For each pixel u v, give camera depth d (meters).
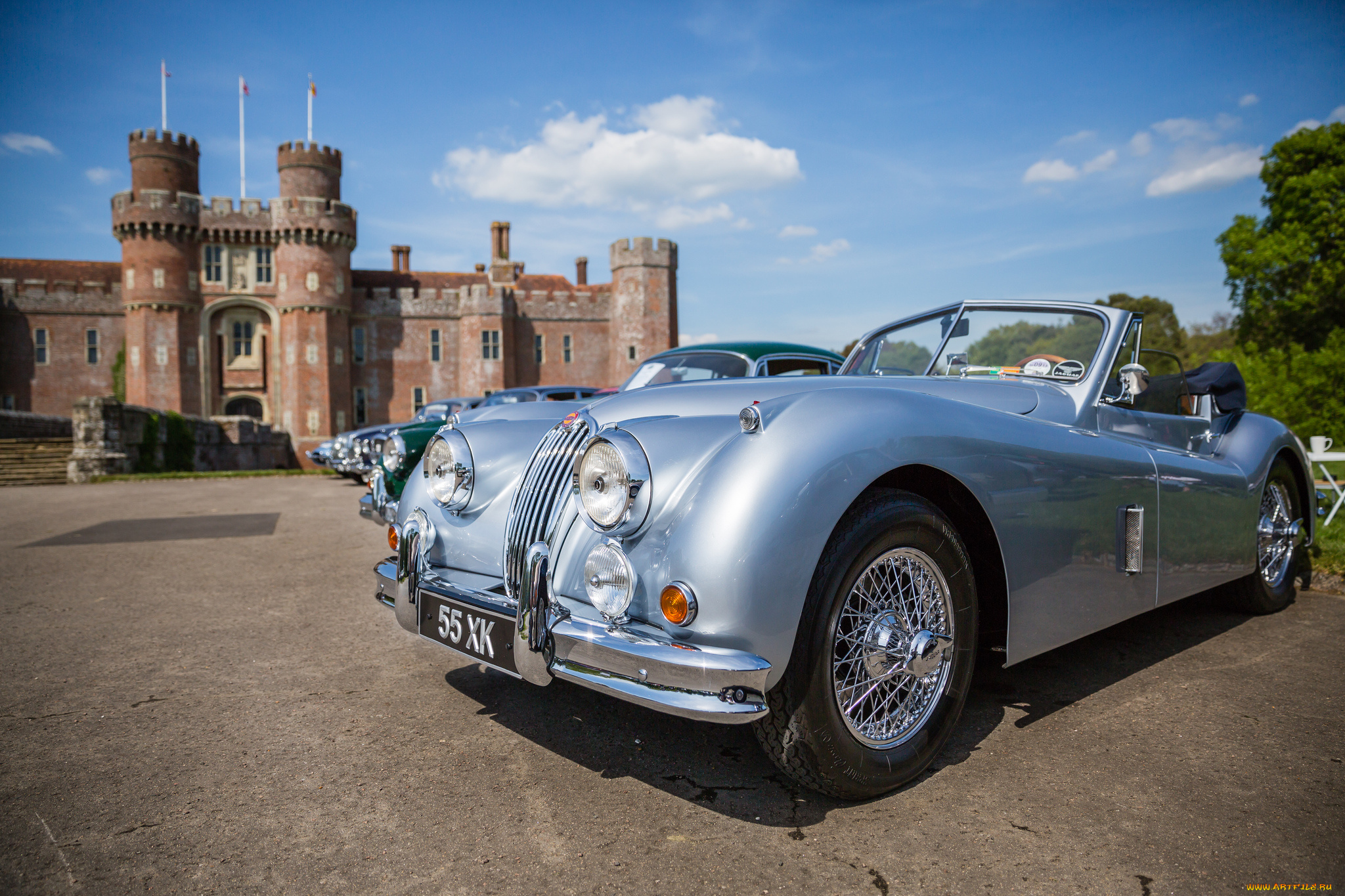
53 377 41.50
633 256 43.38
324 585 4.85
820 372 6.01
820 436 1.87
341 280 41.12
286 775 2.23
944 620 2.14
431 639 2.43
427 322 43.84
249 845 1.86
